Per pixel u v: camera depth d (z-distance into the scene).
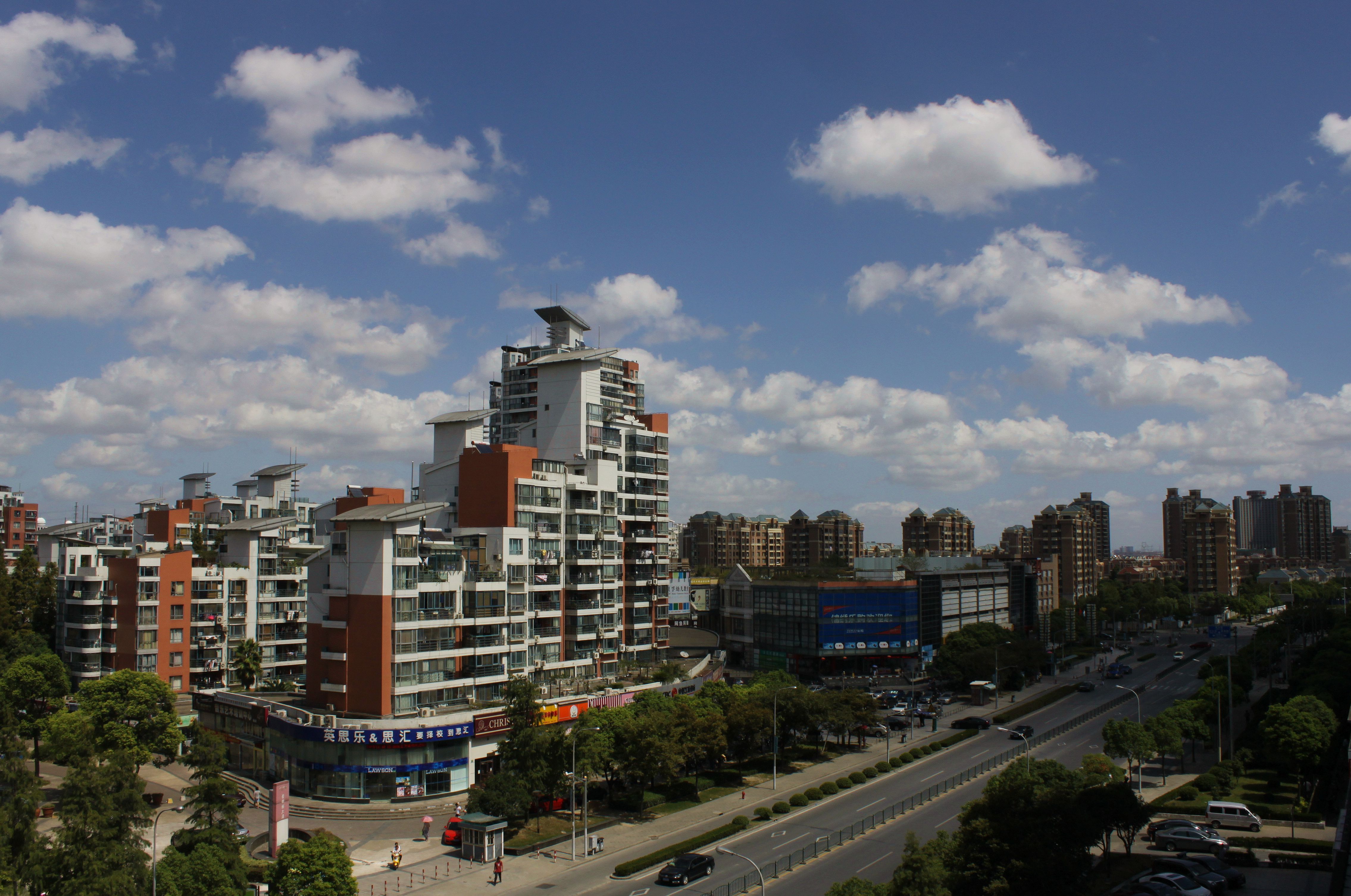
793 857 75.94
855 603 183.50
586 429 131.75
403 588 97.88
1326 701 108.94
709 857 73.00
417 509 99.44
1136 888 63.56
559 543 122.06
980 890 58.25
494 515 114.88
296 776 96.25
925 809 91.25
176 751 104.94
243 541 136.75
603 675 126.06
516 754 85.44
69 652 132.38
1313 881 70.44
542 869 75.25
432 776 93.69
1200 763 112.12
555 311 184.62
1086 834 60.47
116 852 58.50
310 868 59.19
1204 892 63.31
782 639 189.25
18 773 63.22
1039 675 182.88
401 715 95.75
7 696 111.25
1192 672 189.12
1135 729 97.38
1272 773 105.25
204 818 67.00
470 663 104.69
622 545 133.25
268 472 187.50
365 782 92.25
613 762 92.69
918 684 176.38
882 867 73.12
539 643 117.00
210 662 129.38
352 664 97.75
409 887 71.06
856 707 118.38
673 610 181.50
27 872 58.28
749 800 95.69
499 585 108.88
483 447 118.75
